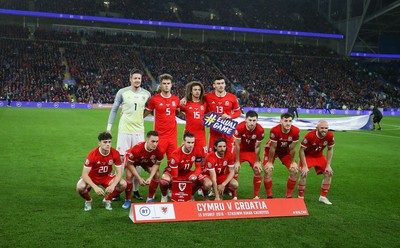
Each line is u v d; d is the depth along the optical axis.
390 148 14.43
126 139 7.17
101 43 47.81
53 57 43.34
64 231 4.96
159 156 6.44
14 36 44.47
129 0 53.41
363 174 9.52
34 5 46.75
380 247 4.75
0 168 8.86
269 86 46.12
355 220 5.80
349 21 52.81
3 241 4.57
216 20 52.97
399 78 51.34
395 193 7.63
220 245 4.63
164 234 4.96
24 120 21.50
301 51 54.22
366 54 51.75
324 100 44.50
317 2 60.56
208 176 6.60
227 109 7.43
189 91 7.28
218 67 48.53
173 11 54.22
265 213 5.84
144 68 45.78
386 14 46.84
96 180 6.21
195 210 5.64
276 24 55.44
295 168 6.90
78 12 47.62
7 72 39.25
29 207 5.97
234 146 7.21
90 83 41.03
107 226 5.21
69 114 27.73
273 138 6.79
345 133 20.25
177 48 50.41
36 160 10.01
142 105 7.22
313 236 5.05
